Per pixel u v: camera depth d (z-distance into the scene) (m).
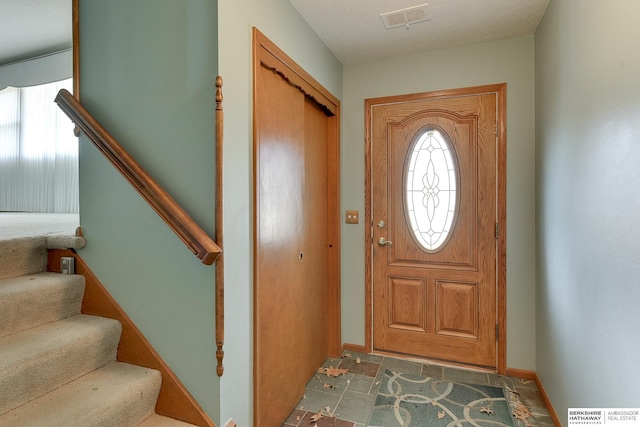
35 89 4.29
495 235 2.49
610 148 1.26
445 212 2.63
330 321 2.77
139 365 1.55
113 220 1.61
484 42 2.50
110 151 1.48
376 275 2.83
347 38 2.43
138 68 1.54
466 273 2.58
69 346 1.39
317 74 2.39
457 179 2.59
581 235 1.54
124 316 1.59
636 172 1.08
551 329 2.00
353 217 2.88
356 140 2.87
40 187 4.31
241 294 1.54
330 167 2.76
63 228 2.36
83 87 1.66
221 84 1.38
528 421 1.91
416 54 2.68
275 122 1.84
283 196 1.93
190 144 1.44
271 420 1.79
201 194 1.42
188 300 1.46
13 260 1.65
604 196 1.31
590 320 1.44
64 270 1.71
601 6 1.33
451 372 2.50
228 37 1.43
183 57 1.45
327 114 2.72
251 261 1.61
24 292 1.46
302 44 2.15
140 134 1.54
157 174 1.51
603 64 1.31
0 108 4.53
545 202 2.12
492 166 2.50
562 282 1.80
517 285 2.44
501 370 2.47
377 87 2.80
